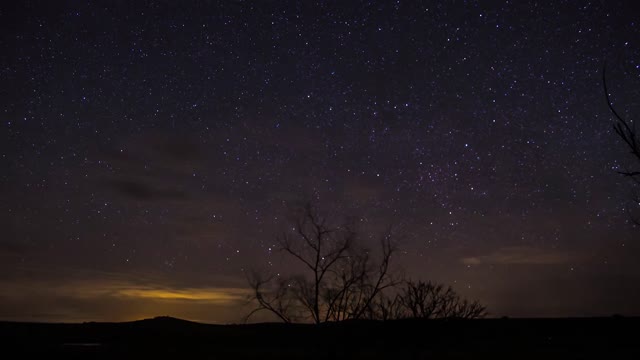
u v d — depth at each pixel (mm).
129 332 46656
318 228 25516
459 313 24469
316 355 23891
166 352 32656
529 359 26641
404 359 23562
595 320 41562
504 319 41344
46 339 41875
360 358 23703
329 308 24859
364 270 25078
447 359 24031
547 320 41594
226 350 29984
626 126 6867
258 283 25375
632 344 33656
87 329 48344
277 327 26094
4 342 38219
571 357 27453
